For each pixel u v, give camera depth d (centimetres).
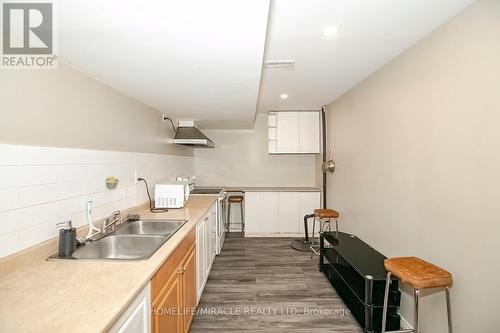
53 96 141
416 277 143
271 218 449
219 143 498
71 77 156
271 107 420
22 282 105
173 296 149
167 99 246
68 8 101
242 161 500
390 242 221
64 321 79
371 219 256
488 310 130
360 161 282
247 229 449
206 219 265
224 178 500
